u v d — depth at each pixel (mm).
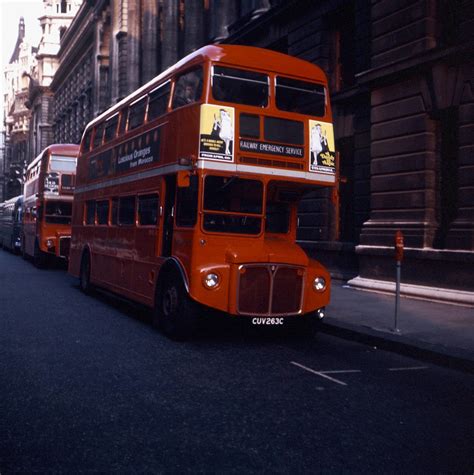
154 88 9906
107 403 5039
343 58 16125
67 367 6309
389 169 12984
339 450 4043
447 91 11500
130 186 10617
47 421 4535
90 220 13547
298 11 17359
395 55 12812
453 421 4777
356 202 15023
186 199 8125
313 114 8648
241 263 7660
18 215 29406
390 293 12453
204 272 7559
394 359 7227
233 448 4031
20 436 4195
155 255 9086
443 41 12039
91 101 50875
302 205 17031
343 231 15820
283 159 8250
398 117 12766
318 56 16422
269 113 8211
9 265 21766
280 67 8406
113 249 11461
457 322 9070
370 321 9117
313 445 4129
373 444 4180
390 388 5812
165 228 8984
